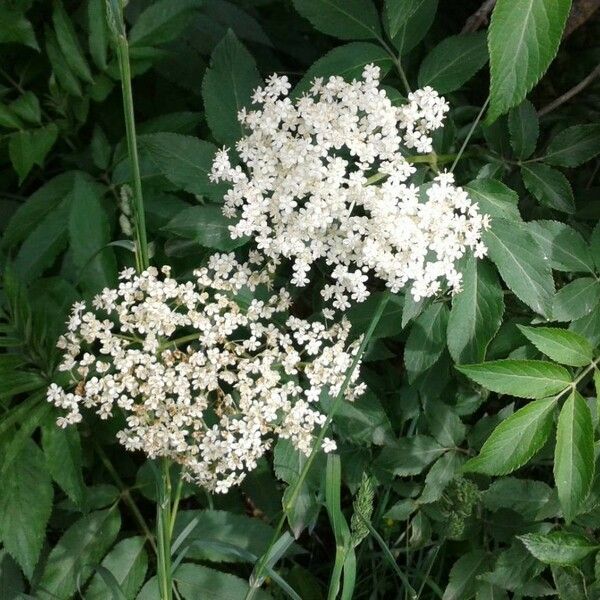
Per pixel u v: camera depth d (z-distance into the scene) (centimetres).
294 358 37
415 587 46
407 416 44
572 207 40
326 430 39
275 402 36
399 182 37
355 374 37
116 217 45
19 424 41
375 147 35
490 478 43
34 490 38
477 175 41
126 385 36
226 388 42
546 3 25
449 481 42
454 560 47
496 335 41
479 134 45
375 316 36
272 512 43
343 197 34
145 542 43
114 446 46
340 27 40
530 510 42
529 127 41
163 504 36
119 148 46
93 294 41
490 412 50
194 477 41
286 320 41
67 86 46
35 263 43
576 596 40
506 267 35
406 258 34
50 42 46
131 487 42
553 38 26
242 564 48
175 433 36
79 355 42
